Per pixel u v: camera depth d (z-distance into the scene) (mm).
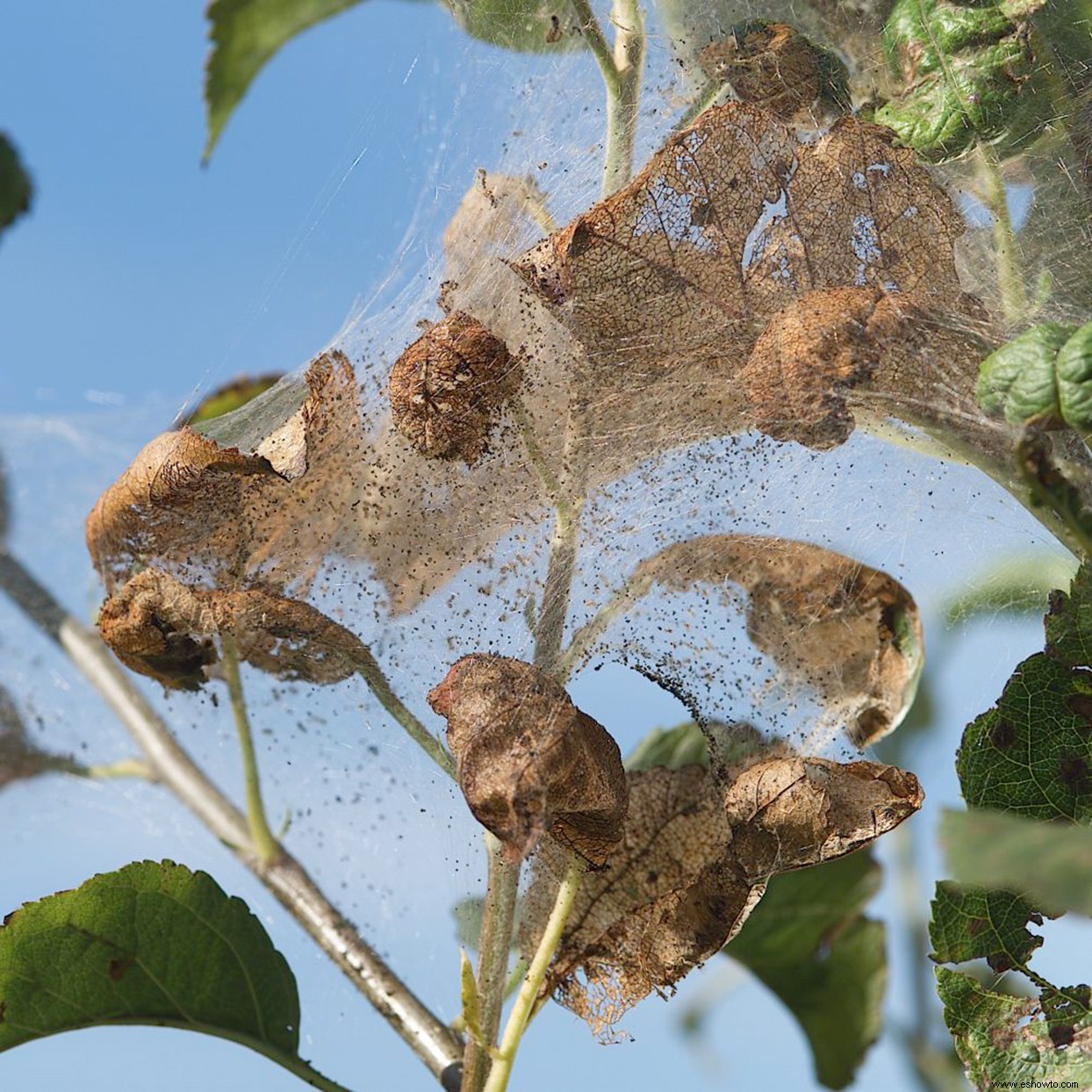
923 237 1464
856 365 1447
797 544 1483
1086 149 1485
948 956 1460
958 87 1478
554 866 1470
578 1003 1466
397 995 1489
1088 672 1453
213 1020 1483
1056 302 1480
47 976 1475
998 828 1398
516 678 1438
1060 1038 1455
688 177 1454
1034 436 1438
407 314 1501
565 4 1504
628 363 1464
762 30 1490
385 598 1479
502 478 1476
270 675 1491
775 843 1456
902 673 1483
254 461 1457
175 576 1475
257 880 1505
